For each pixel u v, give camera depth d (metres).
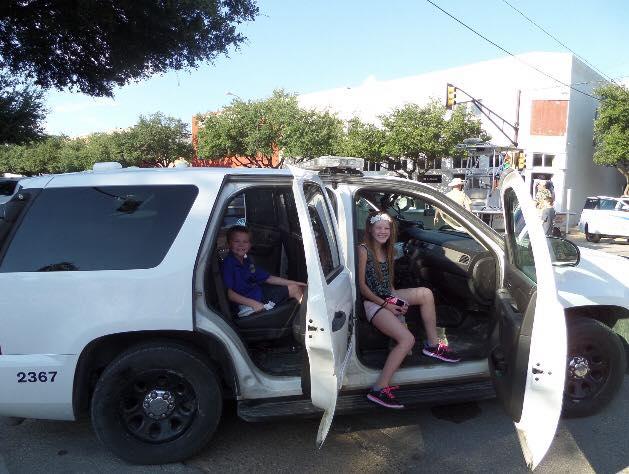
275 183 3.46
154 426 3.35
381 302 3.74
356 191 3.95
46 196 3.28
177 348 3.25
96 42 11.55
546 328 2.75
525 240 3.44
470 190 19.33
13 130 17.53
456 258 4.22
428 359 3.84
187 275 3.19
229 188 3.40
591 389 3.88
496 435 3.71
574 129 26.73
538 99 26.06
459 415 4.00
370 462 3.38
